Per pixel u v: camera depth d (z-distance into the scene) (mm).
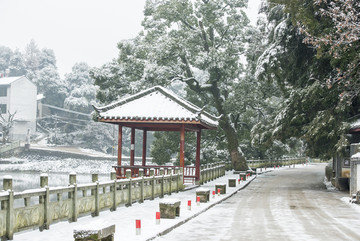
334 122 26594
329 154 28156
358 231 13180
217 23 51344
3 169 79562
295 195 25828
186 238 11836
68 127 117125
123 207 18016
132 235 11328
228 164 53812
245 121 57062
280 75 32656
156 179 22203
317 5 25891
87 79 138125
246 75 50031
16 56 164625
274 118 33188
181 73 51406
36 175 71250
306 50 30672
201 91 57250
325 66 28125
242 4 51719
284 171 56031
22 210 11000
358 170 20359
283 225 14305
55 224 13117
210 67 49625
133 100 30359
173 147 54031
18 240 10469
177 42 49219
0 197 10109
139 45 51531
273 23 34031
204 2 53625
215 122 35656
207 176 35906
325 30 25500
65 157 90500
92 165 84312
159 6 52500
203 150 54844
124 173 29891
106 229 8547
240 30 51375
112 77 50656
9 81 107438
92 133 113125
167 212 14844
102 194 15836
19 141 94875
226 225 14258
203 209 17859
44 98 128375
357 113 28875
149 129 34000
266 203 21422
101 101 51469
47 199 12023
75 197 13547
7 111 105625
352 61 24219
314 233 12766
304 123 29766
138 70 51656
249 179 39844
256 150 64250
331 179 32906
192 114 28250
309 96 27953
